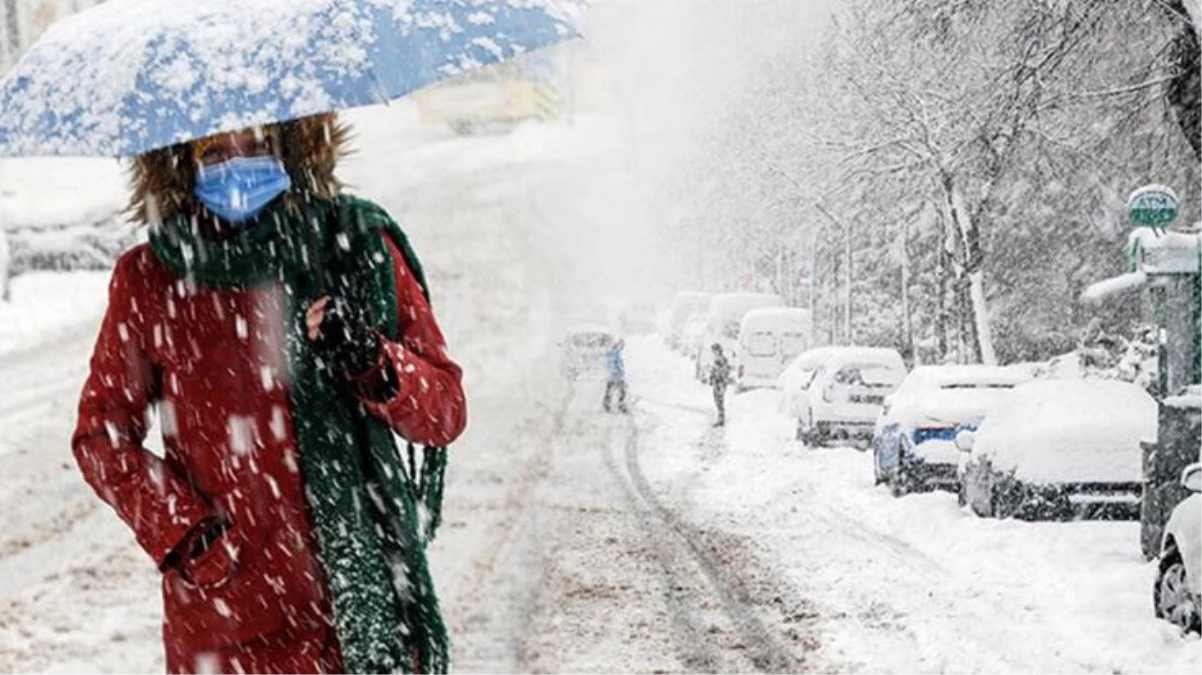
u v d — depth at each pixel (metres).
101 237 48.69
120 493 5.30
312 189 5.52
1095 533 22.22
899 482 28.81
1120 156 44.94
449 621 15.56
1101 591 18.38
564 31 5.31
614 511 25.67
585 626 16.25
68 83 5.20
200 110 4.92
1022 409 24.56
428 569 5.58
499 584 17.50
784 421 46.94
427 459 5.64
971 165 46.75
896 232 67.12
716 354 47.19
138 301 5.44
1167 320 21.03
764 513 27.16
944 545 22.94
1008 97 41.56
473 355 42.44
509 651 14.52
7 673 13.35
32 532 19.61
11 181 52.25
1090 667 14.97
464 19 5.12
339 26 5.00
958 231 47.59
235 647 5.39
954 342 55.03
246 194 5.20
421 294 5.66
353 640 5.30
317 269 5.40
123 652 14.11
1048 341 55.62
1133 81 37.62
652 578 19.52
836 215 68.31
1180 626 16.22
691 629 16.50
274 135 5.45
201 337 5.38
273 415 5.37
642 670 14.55
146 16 5.21
